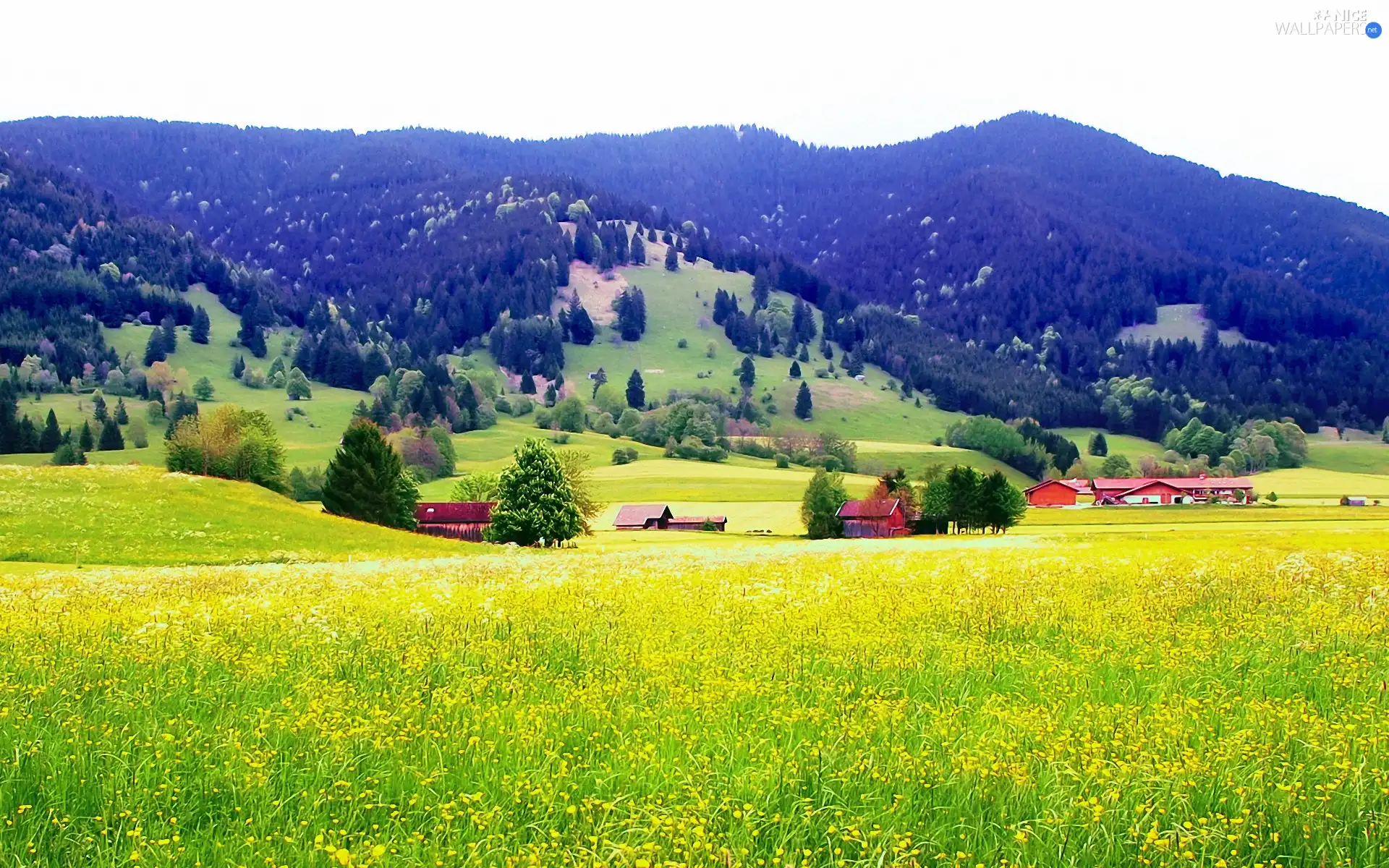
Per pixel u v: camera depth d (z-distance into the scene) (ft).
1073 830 32.81
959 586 81.87
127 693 46.60
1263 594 75.05
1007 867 30.86
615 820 33.68
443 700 45.57
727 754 38.86
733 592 81.46
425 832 33.37
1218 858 30.81
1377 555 105.40
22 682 48.24
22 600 80.02
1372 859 31.09
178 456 356.18
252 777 36.35
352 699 46.73
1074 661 53.67
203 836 32.32
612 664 53.36
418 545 237.04
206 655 54.85
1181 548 158.51
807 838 32.65
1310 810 33.73
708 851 31.14
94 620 65.87
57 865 30.14
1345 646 56.59
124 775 36.22
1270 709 43.14
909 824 33.73
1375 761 37.42
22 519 199.82
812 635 60.29
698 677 49.78
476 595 78.89
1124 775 36.60
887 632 60.70
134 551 189.57
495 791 35.94
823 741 40.16
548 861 31.07
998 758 38.37
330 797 35.40
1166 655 54.44
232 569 132.67
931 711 44.11
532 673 51.62
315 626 64.39
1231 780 36.11
